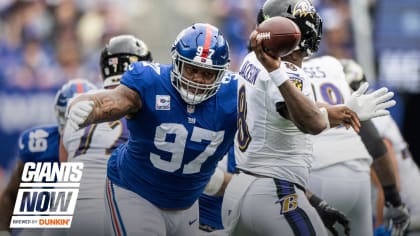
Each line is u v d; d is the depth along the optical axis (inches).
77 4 1686.8
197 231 684.7
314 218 619.8
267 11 641.6
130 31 1729.8
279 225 613.3
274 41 549.3
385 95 580.1
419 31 1433.3
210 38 602.5
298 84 590.6
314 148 756.6
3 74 1585.9
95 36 1683.1
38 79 1600.6
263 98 608.4
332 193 756.0
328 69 770.2
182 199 651.5
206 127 625.3
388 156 775.1
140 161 634.2
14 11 1662.2
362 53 1430.9
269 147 618.2
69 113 572.1
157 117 615.5
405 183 927.7
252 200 621.0
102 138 754.2
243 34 1683.1
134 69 616.1
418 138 1380.4
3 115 1561.3
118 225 644.7
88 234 741.9
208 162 641.0
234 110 634.2
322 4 1599.4
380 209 888.3
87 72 1648.6
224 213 649.0
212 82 607.5
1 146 1550.2
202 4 1782.7
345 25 1588.3
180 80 603.5
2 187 1512.1
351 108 577.6
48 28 1664.6
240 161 637.9
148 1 1766.7
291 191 617.9
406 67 1424.7
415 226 926.4
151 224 639.8
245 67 633.6
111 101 592.1
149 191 641.6
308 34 629.9
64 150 800.3
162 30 1768.0
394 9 1433.3
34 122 1581.0
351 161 760.3
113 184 655.1
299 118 560.4
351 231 776.3
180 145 622.5
